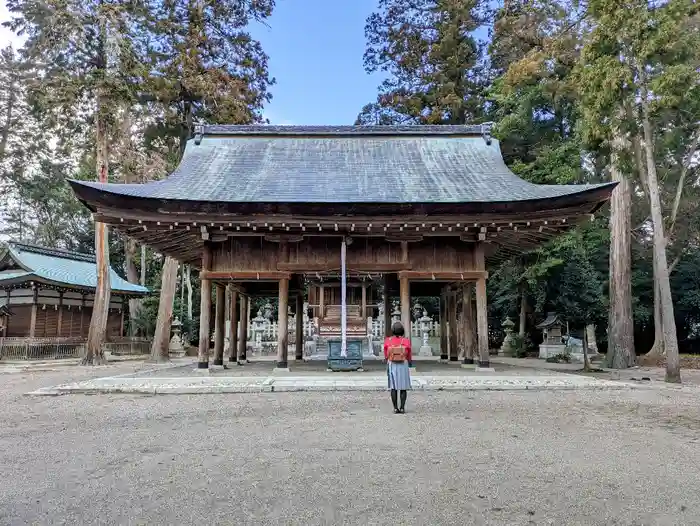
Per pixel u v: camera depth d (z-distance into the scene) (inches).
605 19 523.5
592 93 541.0
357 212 476.4
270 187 521.0
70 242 1683.1
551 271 906.7
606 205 976.9
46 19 759.7
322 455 202.8
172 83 845.8
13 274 1081.4
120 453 209.6
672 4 488.7
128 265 1430.9
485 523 134.0
